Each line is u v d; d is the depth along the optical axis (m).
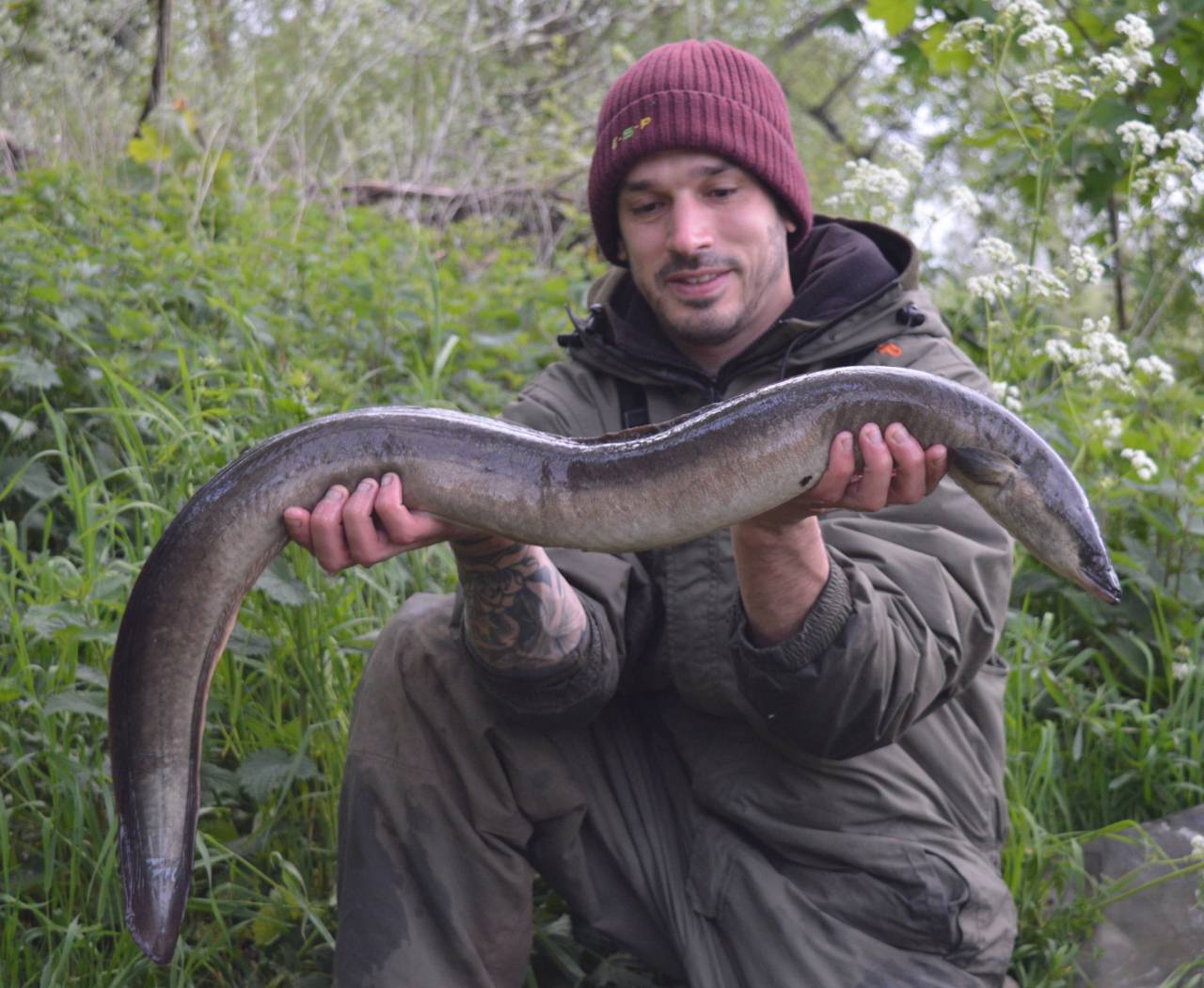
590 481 1.28
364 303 2.52
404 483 1.29
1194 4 2.61
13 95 3.38
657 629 1.54
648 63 1.60
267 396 2.07
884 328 1.57
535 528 1.29
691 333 1.60
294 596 1.74
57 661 1.78
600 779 1.54
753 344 1.58
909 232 2.52
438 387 2.39
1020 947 1.69
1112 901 1.71
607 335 1.67
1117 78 2.25
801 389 1.27
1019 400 2.28
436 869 1.47
